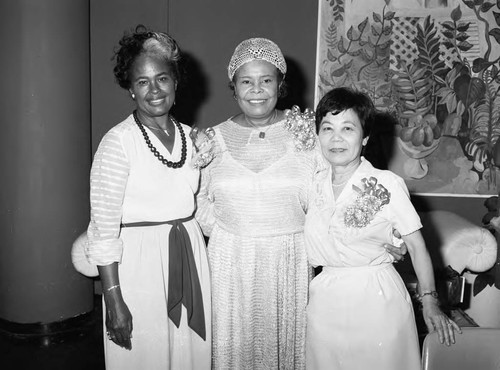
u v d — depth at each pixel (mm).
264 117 2250
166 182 2082
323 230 2033
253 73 2150
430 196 3963
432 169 3932
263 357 2307
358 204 1957
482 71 3842
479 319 3533
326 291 2045
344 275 2025
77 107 3412
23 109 3262
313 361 2096
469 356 1642
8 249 3377
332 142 1978
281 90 2297
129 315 2055
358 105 1963
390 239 2008
